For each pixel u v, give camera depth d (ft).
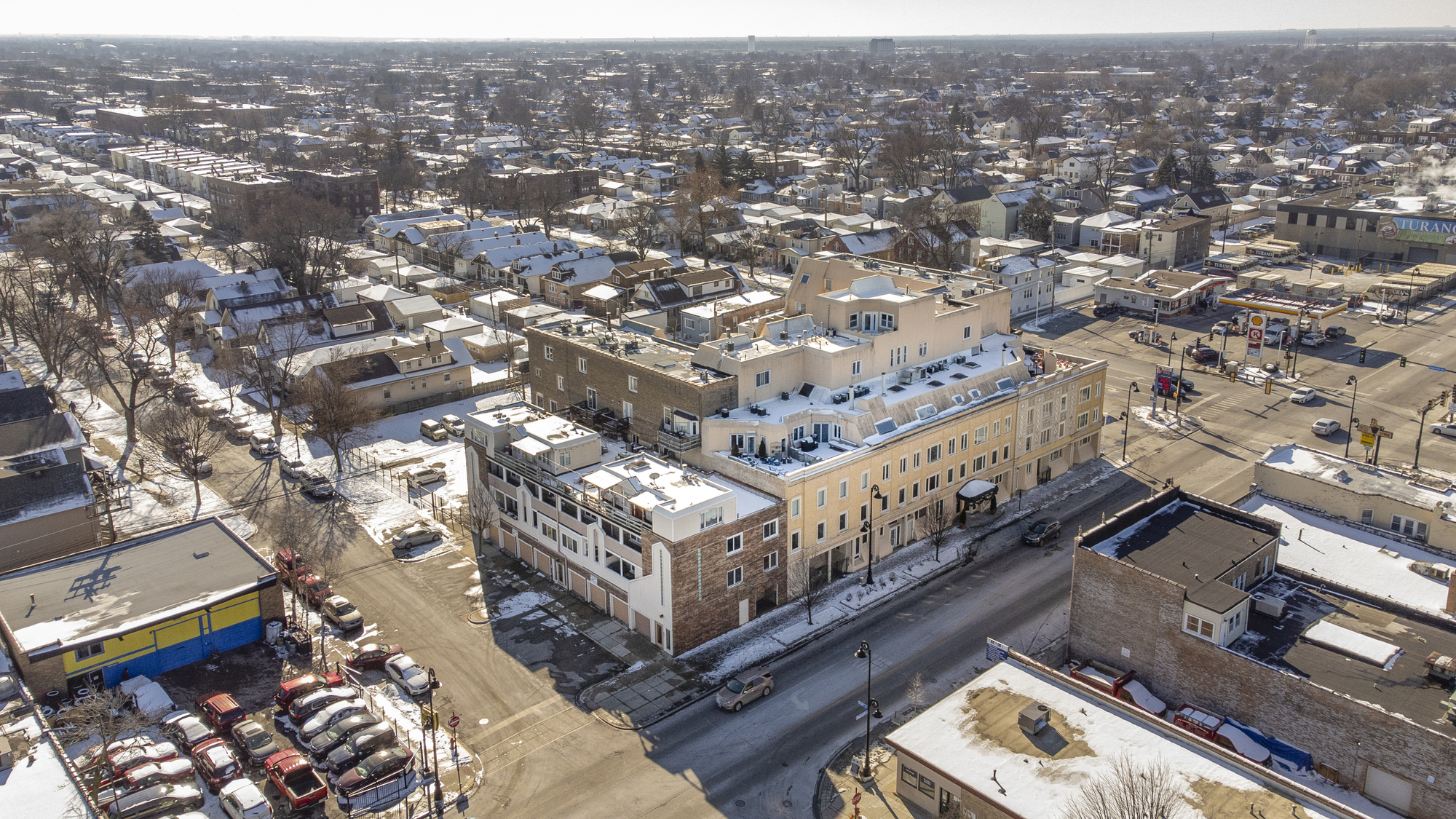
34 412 341.82
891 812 194.59
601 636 259.19
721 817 195.52
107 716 219.20
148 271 553.23
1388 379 453.17
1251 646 211.82
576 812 197.26
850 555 289.53
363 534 315.58
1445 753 176.76
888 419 298.76
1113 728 194.08
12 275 560.61
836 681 238.68
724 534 251.19
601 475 265.13
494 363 486.38
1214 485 343.67
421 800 200.23
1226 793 174.19
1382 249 652.89
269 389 396.16
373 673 242.78
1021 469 338.54
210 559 269.23
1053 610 266.57
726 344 310.04
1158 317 531.91
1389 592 237.86
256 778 206.18
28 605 245.65
